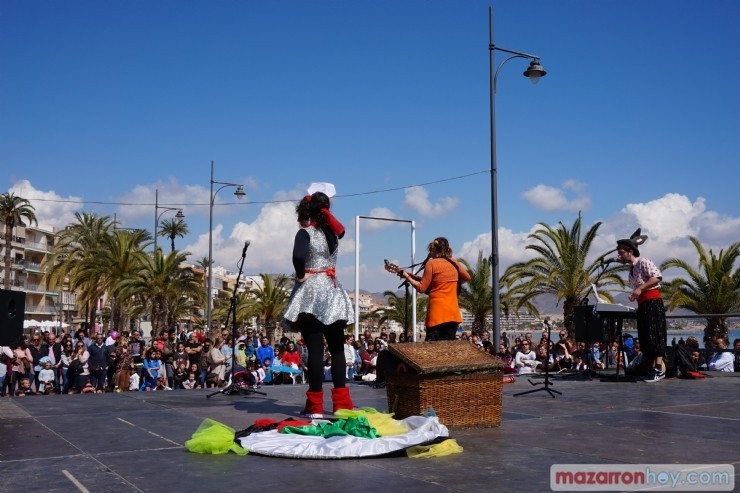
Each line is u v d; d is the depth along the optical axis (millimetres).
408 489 3494
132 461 4242
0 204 59500
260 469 3988
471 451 4508
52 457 4383
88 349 16031
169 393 8922
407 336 9695
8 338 6316
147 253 42188
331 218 6105
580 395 8016
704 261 30703
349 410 5832
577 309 10820
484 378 5609
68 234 56156
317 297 5965
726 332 21219
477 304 38531
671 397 7664
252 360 18547
